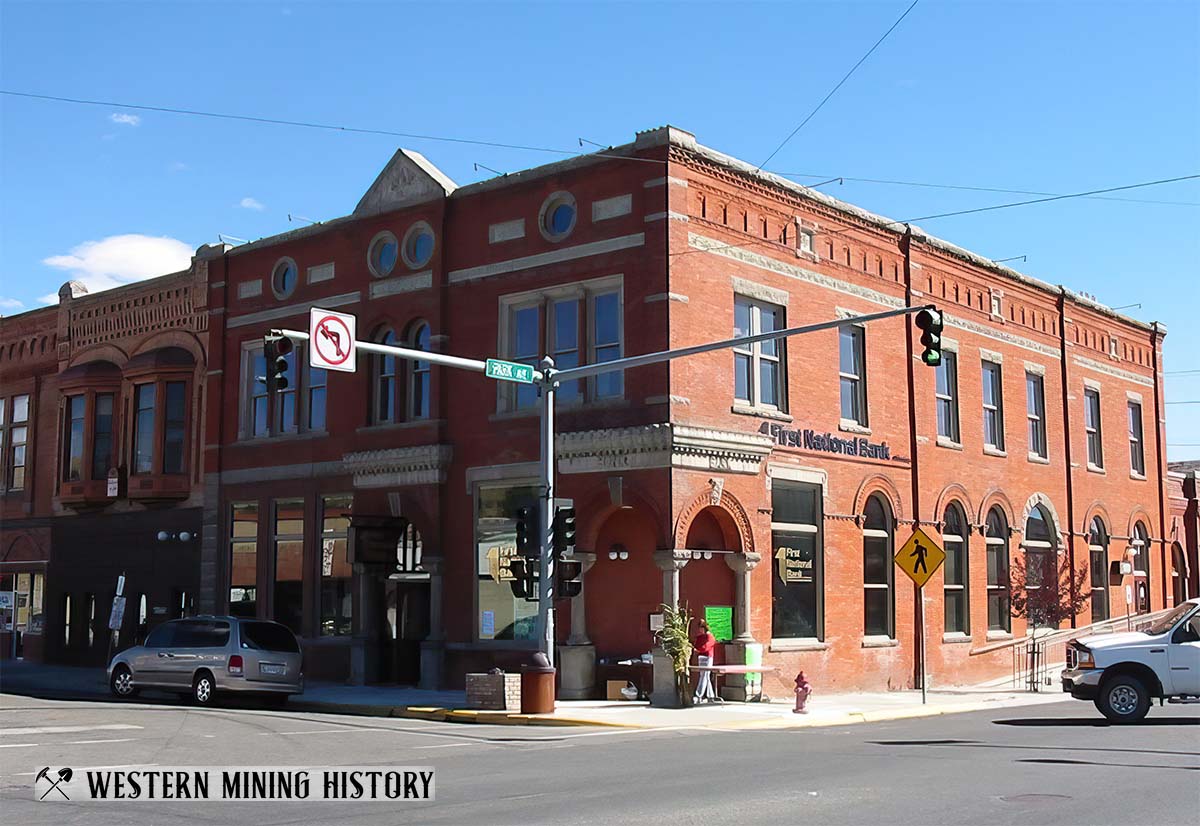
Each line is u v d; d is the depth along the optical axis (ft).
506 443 87.35
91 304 124.26
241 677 80.69
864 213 99.25
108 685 96.43
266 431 105.70
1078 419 127.85
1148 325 144.56
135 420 116.67
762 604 84.53
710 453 80.64
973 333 111.65
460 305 91.61
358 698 83.41
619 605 82.48
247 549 105.60
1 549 130.11
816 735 62.85
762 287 87.81
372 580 94.99
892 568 98.17
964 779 42.60
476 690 74.84
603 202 84.28
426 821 35.14
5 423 132.36
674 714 72.90
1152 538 140.67
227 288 109.81
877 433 97.86
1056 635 112.98
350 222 99.91
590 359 84.69
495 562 87.71
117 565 117.50
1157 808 35.68
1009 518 113.80
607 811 36.40
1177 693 63.87
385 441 94.63
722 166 85.15
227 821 35.60
